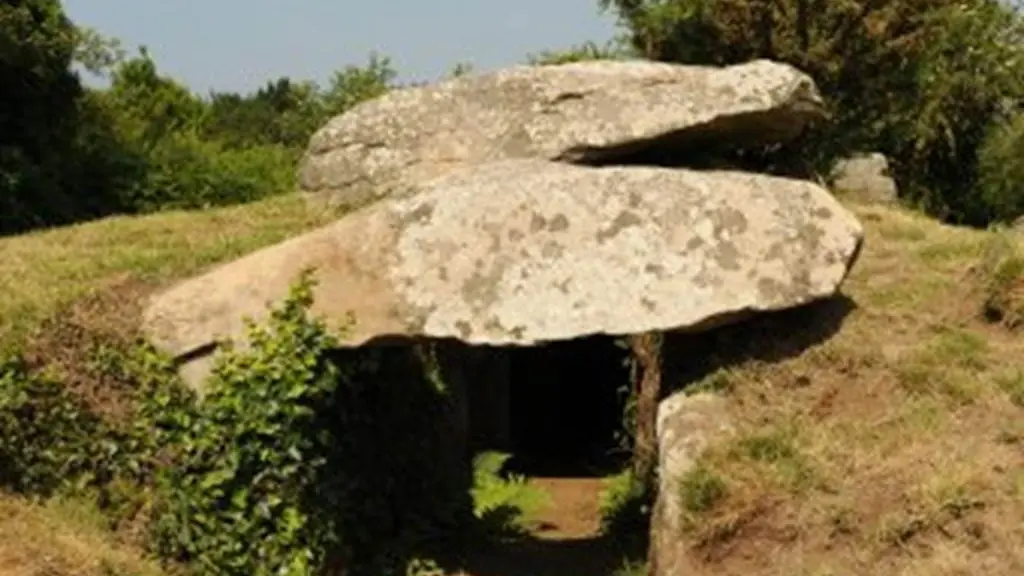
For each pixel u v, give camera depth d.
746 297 7.34
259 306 7.59
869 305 8.04
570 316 7.29
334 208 10.40
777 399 7.25
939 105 22.17
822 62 18.30
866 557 6.21
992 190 22.44
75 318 7.90
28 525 6.68
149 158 17.92
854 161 16.12
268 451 7.32
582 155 9.70
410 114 10.41
